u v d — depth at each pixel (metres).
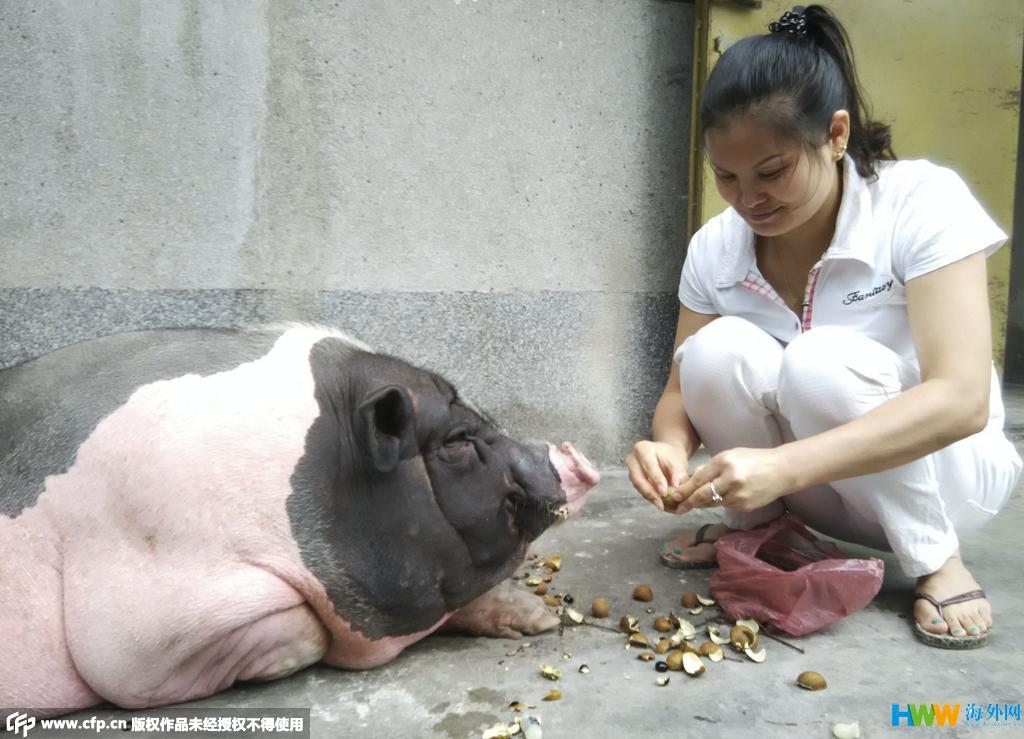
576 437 4.09
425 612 2.12
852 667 2.06
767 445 2.56
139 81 3.32
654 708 1.88
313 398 2.06
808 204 2.09
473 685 2.02
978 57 4.62
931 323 2.08
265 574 1.90
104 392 1.99
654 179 4.11
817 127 1.98
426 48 3.65
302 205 3.56
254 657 1.95
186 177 3.41
